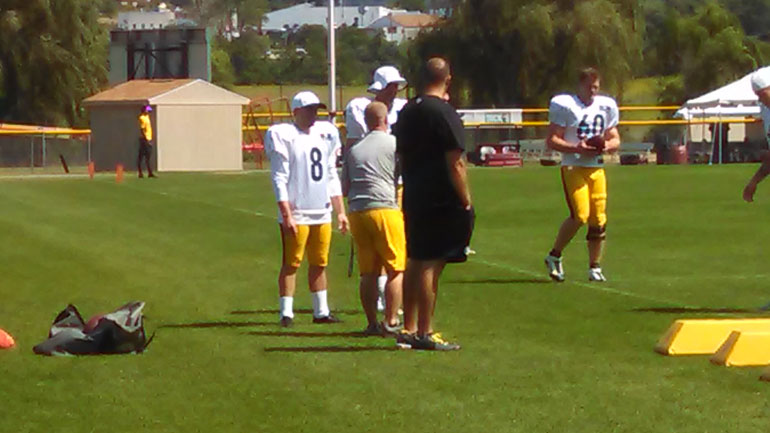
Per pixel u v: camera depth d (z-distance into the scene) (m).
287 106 71.19
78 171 55.97
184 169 55.12
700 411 10.38
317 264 15.13
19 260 21.73
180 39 70.81
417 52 79.06
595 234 18.44
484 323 14.91
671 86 83.19
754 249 22.59
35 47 72.31
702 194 35.47
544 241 24.45
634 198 34.28
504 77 76.88
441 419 10.26
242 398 11.11
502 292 17.47
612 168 49.53
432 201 12.78
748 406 10.54
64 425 10.26
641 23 79.06
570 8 76.62
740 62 81.94
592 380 11.62
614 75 75.62
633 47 76.69
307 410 10.63
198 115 55.22
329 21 56.50
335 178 15.16
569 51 75.19
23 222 29.30
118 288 18.34
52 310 16.33
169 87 55.34
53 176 50.53
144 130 47.72
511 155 58.94
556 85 76.19
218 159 55.56
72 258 22.06
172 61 71.06
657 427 9.91
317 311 15.21
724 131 57.66
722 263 20.64
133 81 58.06
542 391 11.20
